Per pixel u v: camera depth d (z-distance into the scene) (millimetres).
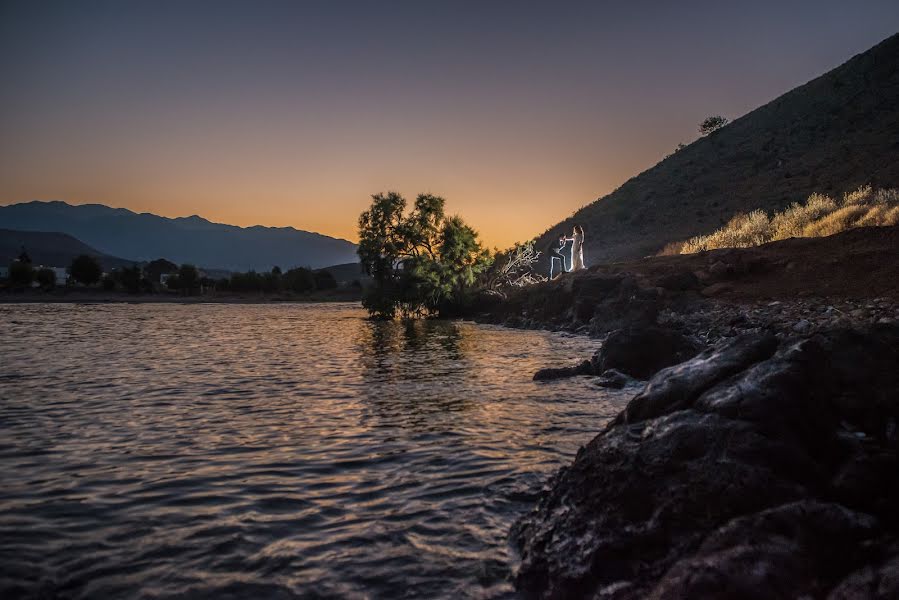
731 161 77875
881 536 3055
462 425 9562
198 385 13828
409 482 6668
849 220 26859
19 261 96562
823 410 4031
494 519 5512
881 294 17281
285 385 13781
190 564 4629
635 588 3527
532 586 4148
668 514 3838
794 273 22719
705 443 4020
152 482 6723
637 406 4906
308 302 88125
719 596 2936
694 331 20156
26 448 8242
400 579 4352
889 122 60719
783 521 3244
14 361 18344
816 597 2807
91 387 13523
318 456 7773
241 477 6895
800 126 74000
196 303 83188
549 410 10773
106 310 59281
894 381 4043
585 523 4273
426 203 44000
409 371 16156
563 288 33656
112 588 4242
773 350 4742
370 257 44250
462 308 44844
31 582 4320
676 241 62469
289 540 5090
